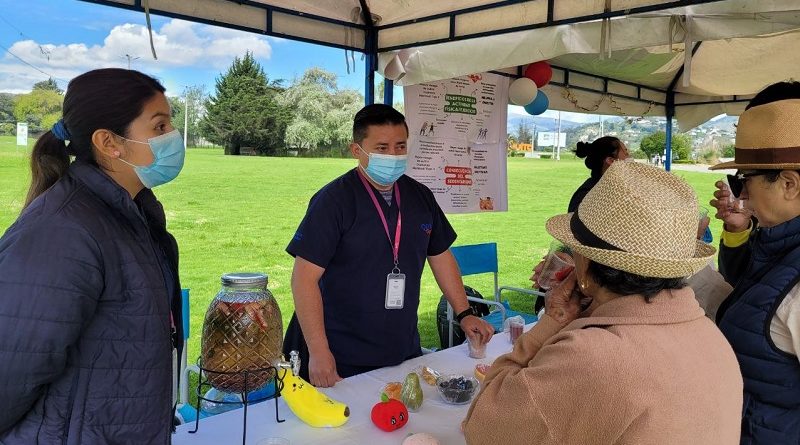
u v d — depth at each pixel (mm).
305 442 1326
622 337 851
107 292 958
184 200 15453
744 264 1506
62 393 946
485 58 2916
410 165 3652
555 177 21484
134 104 1023
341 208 1918
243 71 26391
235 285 1310
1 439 939
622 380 804
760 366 1135
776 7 2174
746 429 1162
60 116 1035
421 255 2070
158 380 1028
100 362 966
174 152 1089
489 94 3992
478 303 3848
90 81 1008
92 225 946
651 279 886
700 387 842
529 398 879
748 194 1245
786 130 1150
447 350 2088
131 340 989
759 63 4461
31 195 1004
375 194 1999
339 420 1410
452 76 3066
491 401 964
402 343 2023
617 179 917
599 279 930
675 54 4258
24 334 858
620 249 871
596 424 814
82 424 952
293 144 26625
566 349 862
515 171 23000
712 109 5453
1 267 875
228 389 1276
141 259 1018
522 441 890
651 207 863
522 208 16188
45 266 878
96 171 1002
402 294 1999
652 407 792
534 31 2717
